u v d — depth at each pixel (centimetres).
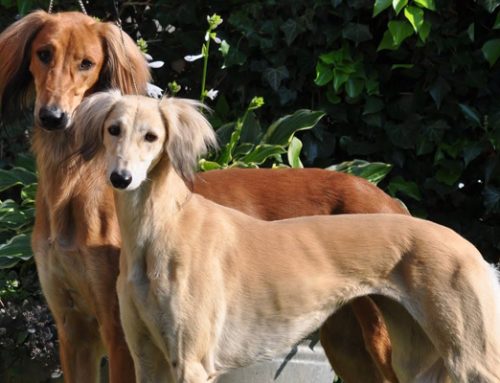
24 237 921
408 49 1059
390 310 784
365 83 1055
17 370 927
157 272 699
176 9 1100
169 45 1117
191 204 718
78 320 801
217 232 718
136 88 813
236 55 1073
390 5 1031
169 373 734
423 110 1066
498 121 1031
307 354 883
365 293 738
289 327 736
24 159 1038
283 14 1073
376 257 732
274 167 962
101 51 792
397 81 1069
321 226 747
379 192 878
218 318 712
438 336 721
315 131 1071
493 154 1041
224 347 721
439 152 1057
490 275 733
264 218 844
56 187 772
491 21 1045
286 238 737
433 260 724
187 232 706
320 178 870
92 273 765
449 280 720
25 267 988
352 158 1091
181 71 1119
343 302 743
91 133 700
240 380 859
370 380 866
